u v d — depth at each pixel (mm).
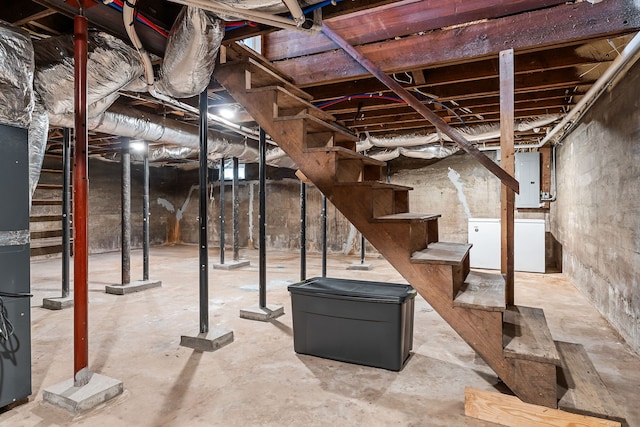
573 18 2162
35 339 2779
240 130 4656
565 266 5168
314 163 2264
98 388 1901
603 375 2221
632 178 2592
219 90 2969
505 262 2447
